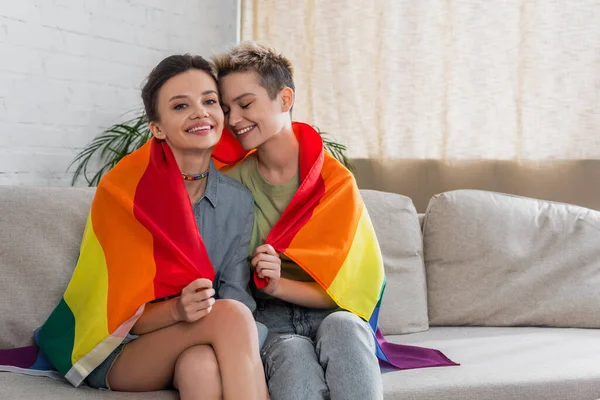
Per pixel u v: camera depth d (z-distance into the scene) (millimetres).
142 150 1778
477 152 3191
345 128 3408
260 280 1682
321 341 1561
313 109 3457
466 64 3191
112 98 2955
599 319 2270
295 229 1789
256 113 1758
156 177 1698
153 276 1583
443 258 2352
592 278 2305
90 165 2895
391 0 3301
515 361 1883
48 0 2686
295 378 1505
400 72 3307
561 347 2027
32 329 1796
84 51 2830
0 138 2557
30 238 1859
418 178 3301
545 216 2400
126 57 2998
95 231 1688
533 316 2281
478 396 1699
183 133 1688
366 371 1507
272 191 1841
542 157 3072
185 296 1494
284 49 3475
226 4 3473
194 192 1771
